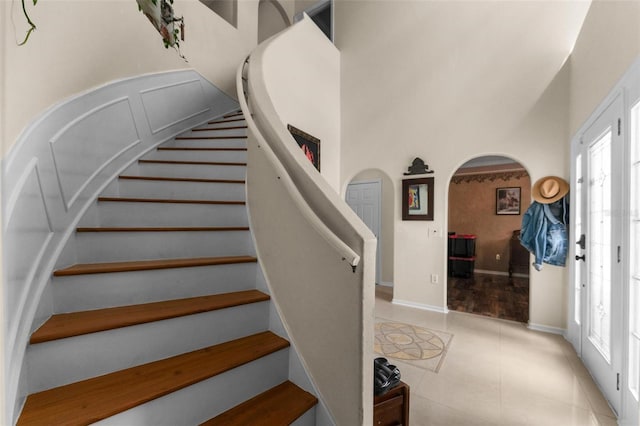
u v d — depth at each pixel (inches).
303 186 48.2
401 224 157.9
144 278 52.1
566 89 118.0
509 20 130.6
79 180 59.8
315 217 40.2
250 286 64.0
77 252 53.9
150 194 79.8
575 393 78.0
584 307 94.4
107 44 74.5
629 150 63.6
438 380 84.3
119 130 80.7
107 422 34.1
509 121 129.7
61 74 53.7
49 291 44.0
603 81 79.3
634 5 61.0
